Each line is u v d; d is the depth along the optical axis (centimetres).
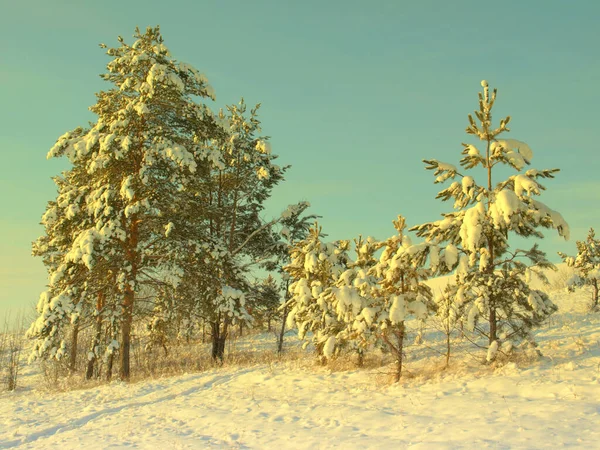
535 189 1128
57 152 1934
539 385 999
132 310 2092
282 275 2514
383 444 759
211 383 1628
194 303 2167
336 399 1177
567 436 695
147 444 908
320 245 1778
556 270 1195
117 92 2048
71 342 2584
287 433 904
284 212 2514
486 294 1207
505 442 694
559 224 1155
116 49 2050
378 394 1168
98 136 1933
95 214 1912
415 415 931
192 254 2031
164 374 2006
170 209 2094
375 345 1477
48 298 1919
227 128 2217
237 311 2119
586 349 1232
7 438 1121
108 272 2078
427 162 1292
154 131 1994
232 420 1066
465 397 1009
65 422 1250
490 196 1217
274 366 1755
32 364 3030
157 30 2073
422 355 1573
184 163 1908
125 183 1870
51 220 2114
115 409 1377
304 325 1716
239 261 2461
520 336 1228
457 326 1326
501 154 1220
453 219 1280
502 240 1267
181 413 1200
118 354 2075
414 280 1326
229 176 2541
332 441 810
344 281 1493
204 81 2106
